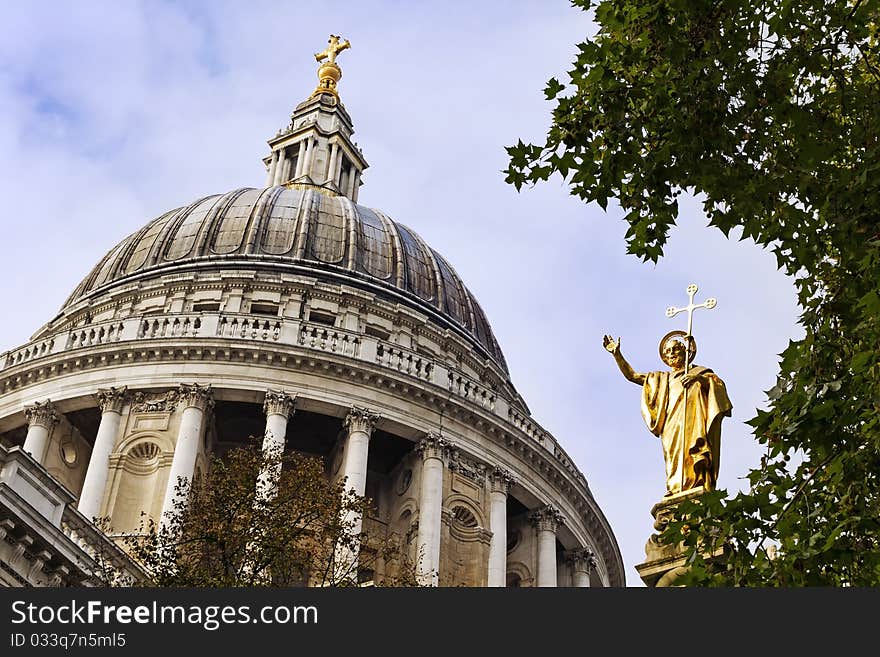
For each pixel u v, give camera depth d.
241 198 75.50
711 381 22.73
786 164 21.66
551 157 21.91
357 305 69.12
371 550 42.84
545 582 61.50
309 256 71.19
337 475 59.03
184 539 34.03
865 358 19.05
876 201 20.45
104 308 69.38
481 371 72.25
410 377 61.00
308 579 35.06
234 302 67.75
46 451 59.50
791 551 19.00
